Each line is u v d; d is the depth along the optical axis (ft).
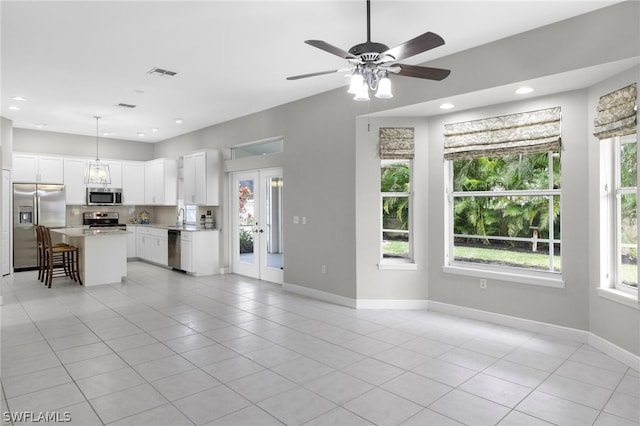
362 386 9.70
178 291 20.24
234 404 8.83
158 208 33.24
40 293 19.66
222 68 15.14
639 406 8.74
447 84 13.87
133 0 10.18
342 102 17.40
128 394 9.28
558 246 13.60
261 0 10.21
